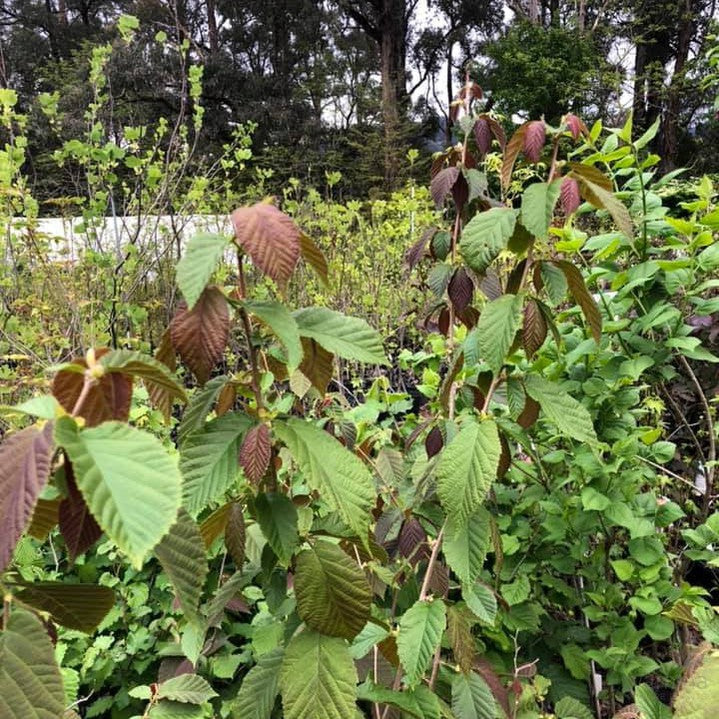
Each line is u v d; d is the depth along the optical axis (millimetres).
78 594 562
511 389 1067
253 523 1020
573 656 1693
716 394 1989
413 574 1332
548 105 15211
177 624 1843
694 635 1773
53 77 13578
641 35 17219
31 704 425
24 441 437
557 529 1628
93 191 3568
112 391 540
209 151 17453
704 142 18438
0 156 2984
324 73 21031
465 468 914
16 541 401
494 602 1110
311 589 756
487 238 1014
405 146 16938
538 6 21016
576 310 1663
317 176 15703
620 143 1736
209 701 1709
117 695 1852
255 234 653
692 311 1735
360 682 1113
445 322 1580
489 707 1029
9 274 3551
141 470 430
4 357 2678
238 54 22125
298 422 747
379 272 4691
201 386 709
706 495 1883
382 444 1777
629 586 1850
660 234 1669
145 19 17078
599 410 1625
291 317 710
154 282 3955
